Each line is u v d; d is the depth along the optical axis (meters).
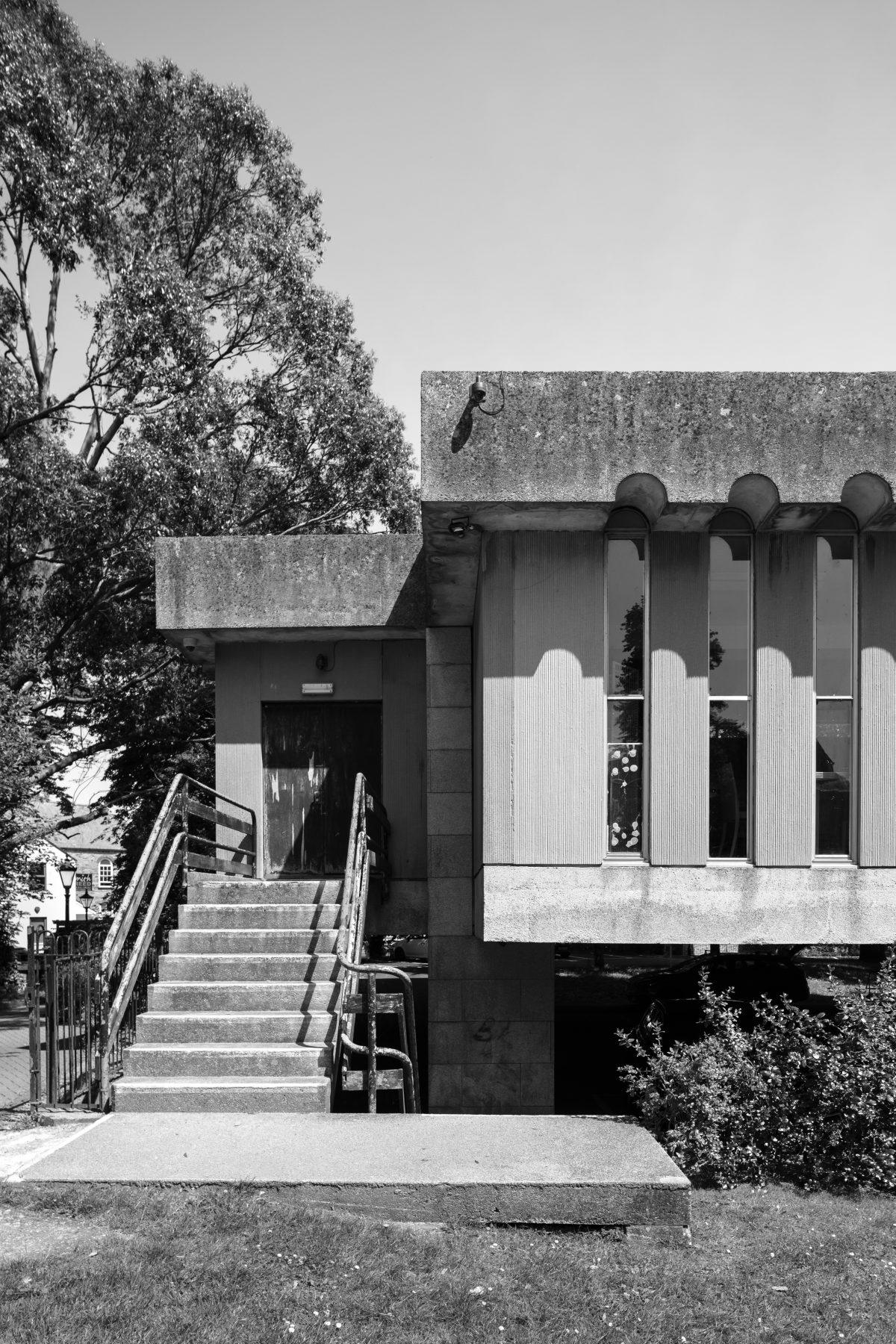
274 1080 7.54
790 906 8.59
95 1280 4.81
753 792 8.72
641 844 8.73
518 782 8.66
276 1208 5.59
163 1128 6.80
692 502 8.23
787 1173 7.21
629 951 33.66
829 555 8.91
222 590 11.95
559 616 8.77
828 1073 7.29
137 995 9.45
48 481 20.00
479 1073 10.81
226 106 22.75
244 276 24.08
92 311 21.03
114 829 24.36
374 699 12.59
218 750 12.62
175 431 19.89
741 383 8.30
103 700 22.28
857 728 8.72
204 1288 4.81
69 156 19.59
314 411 23.31
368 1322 4.64
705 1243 5.83
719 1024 8.20
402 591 11.88
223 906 9.41
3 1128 7.15
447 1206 5.74
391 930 12.11
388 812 12.38
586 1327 4.72
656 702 8.70
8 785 17.17
